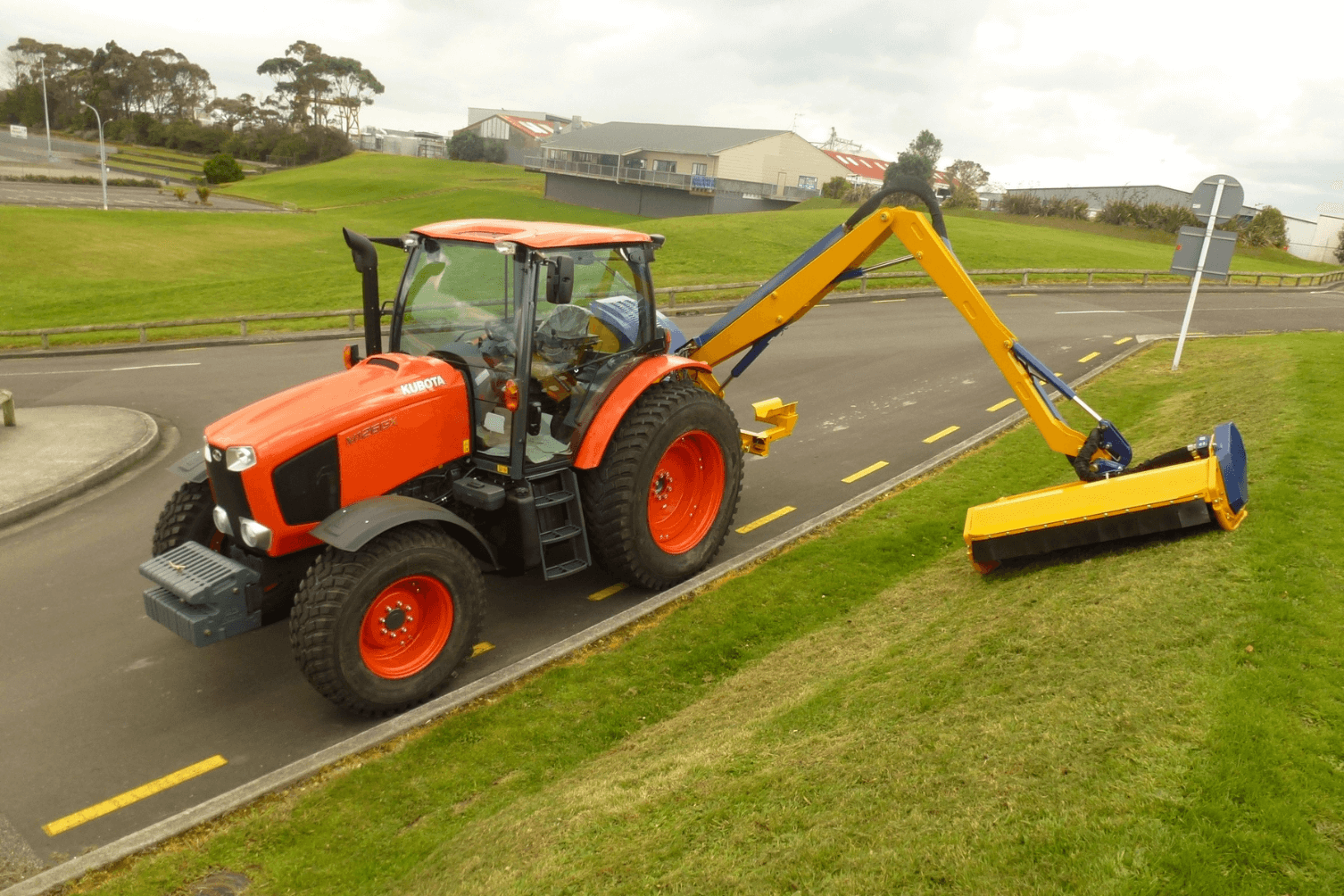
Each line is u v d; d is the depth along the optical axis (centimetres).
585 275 614
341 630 493
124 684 582
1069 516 564
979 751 376
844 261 686
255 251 3966
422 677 535
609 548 636
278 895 396
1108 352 1564
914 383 1368
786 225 3456
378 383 555
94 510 927
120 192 6688
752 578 699
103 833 446
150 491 986
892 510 825
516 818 416
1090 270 2555
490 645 623
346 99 13325
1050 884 289
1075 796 328
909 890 302
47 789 479
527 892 347
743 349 764
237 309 2256
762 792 386
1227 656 404
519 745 502
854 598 657
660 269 2519
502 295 575
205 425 1260
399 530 523
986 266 2731
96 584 741
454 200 7131
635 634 625
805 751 417
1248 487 576
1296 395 884
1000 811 331
